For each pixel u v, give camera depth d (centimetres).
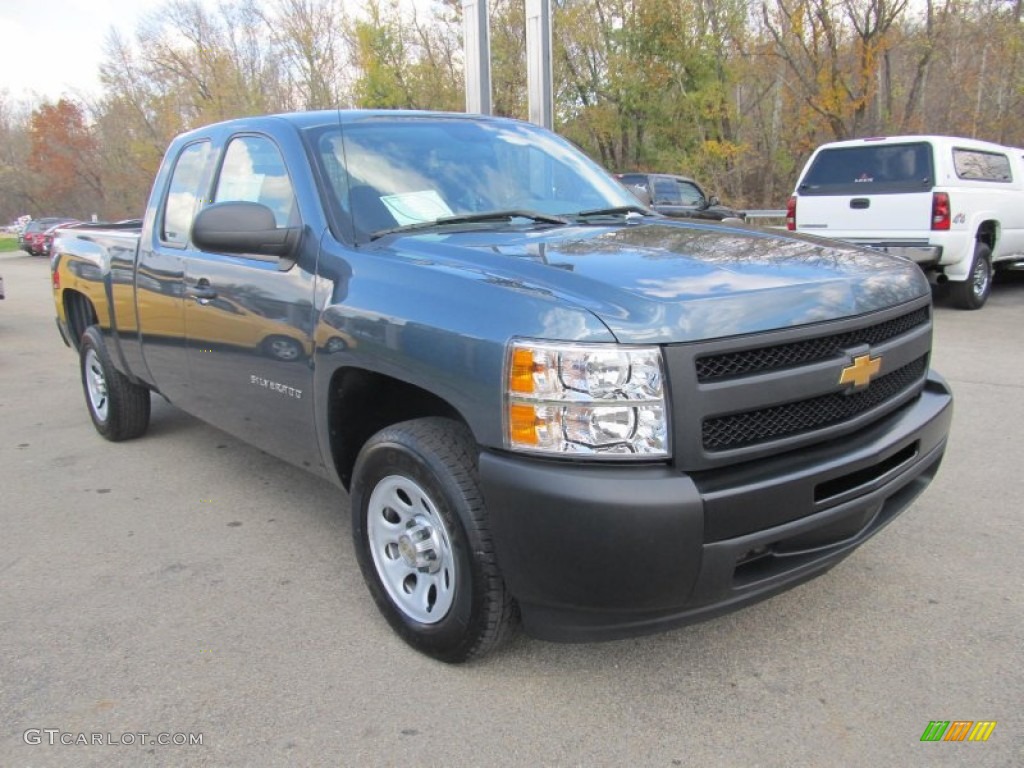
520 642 293
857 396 264
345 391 309
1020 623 297
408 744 240
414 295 267
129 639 302
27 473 495
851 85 2594
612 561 221
